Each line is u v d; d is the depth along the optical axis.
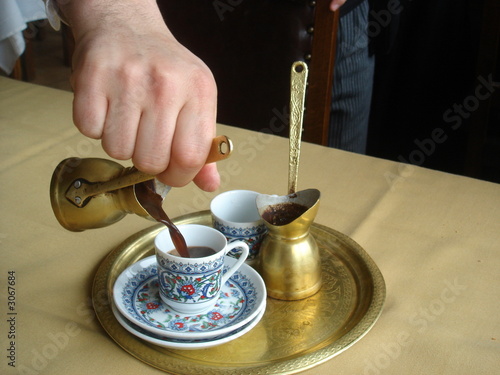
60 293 0.66
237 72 1.32
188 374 0.54
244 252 0.66
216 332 0.56
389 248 0.75
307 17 1.20
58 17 0.65
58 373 0.54
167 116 0.50
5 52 1.24
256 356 0.56
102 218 0.57
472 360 0.57
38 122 1.07
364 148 1.62
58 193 0.57
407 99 1.77
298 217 0.64
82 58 0.52
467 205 0.85
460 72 1.67
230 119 1.38
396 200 0.86
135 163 0.51
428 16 1.59
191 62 0.53
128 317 0.58
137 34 0.55
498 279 0.69
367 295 0.66
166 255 0.59
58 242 0.76
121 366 0.56
